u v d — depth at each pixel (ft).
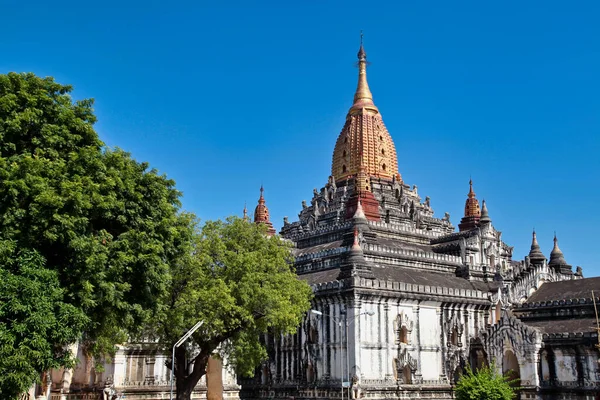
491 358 272.51
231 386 286.66
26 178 130.52
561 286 318.45
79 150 145.28
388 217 378.53
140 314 152.35
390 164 421.18
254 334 211.41
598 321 258.78
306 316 280.51
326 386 262.06
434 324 285.02
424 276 308.60
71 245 132.46
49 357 126.72
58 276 138.41
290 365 286.05
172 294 199.31
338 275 277.23
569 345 253.44
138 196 154.81
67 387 282.56
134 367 274.77
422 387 265.34
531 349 258.57
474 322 300.20
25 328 122.11
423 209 422.00
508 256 404.77
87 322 136.46
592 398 241.96
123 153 163.02
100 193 144.66
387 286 269.64
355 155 412.98
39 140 142.20
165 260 160.15
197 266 199.82
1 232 128.06
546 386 256.11
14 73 144.25
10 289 122.11
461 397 216.74
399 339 270.26
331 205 399.65
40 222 129.90
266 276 210.18
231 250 215.92
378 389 253.65
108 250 143.64
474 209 410.72
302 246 363.97
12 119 137.69
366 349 257.96
